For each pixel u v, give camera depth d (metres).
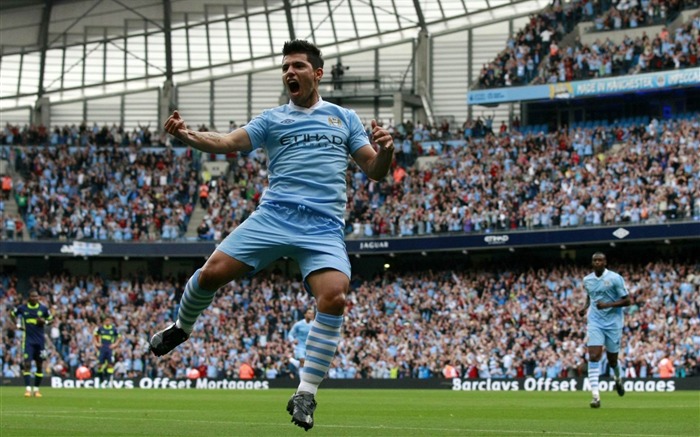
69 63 66.06
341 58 65.19
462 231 51.62
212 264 8.87
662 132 51.62
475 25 63.19
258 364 49.88
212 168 61.56
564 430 12.93
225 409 20.31
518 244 49.53
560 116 58.47
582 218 48.75
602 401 24.45
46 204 59.16
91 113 67.31
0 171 61.16
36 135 63.31
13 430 12.28
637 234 46.38
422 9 63.00
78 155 61.44
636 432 12.53
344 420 15.83
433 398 28.72
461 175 54.91
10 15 61.97
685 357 40.91
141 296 56.53
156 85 67.19
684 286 44.53
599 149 52.78
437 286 52.44
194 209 60.44
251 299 54.19
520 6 62.50
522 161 53.62
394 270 56.56
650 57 52.19
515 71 56.28
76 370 51.75
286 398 28.86
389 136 8.76
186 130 8.70
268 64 66.44
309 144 9.15
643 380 38.44
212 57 66.12
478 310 49.16
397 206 55.00
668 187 46.91
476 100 56.50
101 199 59.38
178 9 63.88
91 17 63.66
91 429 12.63
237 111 66.62
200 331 52.47
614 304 20.33
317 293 8.80
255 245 8.88
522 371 44.56
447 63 63.72
